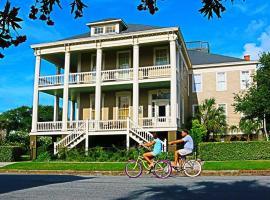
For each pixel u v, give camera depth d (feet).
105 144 96.43
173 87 90.38
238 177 48.03
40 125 100.27
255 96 98.99
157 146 50.37
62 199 28.91
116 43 97.71
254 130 104.63
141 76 95.61
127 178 48.32
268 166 56.70
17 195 31.73
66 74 99.91
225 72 124.57
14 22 14.67
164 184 38.63
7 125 219.20
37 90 102.63
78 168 63.41
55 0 17.06
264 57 102.37
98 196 30.27
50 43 102.27
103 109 107.04
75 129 94.17
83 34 111.45
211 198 28.32
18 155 93.66
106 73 99.45
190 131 99.86
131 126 90.48
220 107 116.16
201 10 17.53
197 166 50.47
